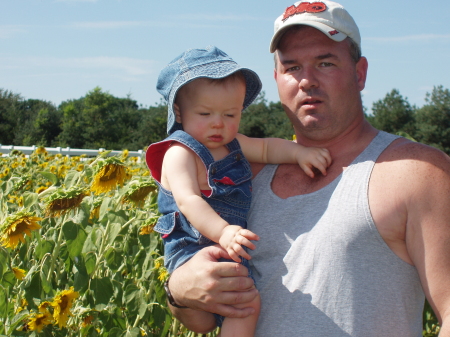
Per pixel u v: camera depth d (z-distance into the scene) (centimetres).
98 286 288
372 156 204
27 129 5875
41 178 663
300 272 200
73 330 301
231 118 219
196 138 218
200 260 204
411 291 190
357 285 189
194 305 206
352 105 220
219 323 222
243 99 223
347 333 188
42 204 330
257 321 208
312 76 220
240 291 200
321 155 218
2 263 276
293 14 224
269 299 206
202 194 217
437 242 177
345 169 208
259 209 224
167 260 223
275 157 236
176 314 229
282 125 4372
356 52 224
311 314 193
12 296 313
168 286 223
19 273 305
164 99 231
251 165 246
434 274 177
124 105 6850
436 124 4184
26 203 309
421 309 197
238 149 232
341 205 198
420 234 181
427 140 4134
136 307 296
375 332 186
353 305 189
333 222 196
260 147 240
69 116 5928
